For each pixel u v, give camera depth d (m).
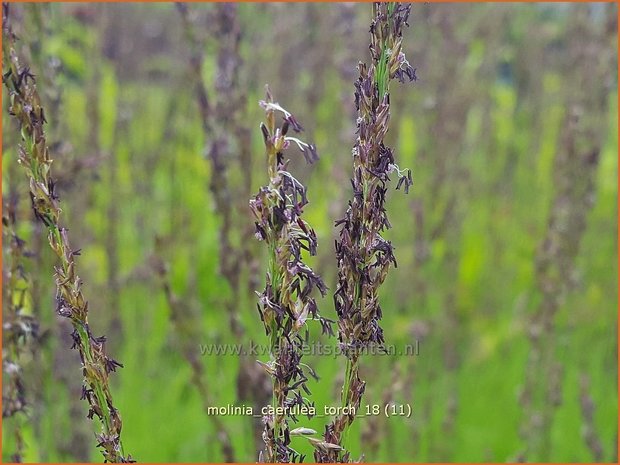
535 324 3.31
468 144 4.86
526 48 4.93
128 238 4.73
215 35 2.71
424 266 4.02
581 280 4.34
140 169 4.38
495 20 4.55
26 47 2.13
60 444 2.93
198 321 3.53
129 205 4.54
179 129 4.20
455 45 4.02
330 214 3.22
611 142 5.33
